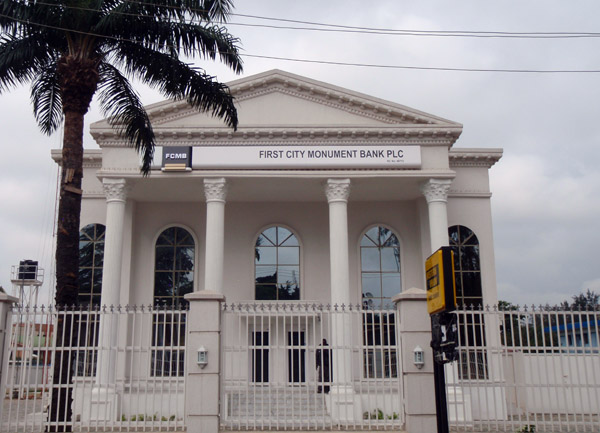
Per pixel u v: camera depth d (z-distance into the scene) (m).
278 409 12.54
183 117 22.64
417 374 12.01
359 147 22.11
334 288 21.14
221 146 22.02
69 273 14.22
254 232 26.27
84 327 18.69
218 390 12.17
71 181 14.65
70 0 14.48
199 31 15.58
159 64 15.81
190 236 26.03
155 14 15.52
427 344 12.15
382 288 25.75
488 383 15.32
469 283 24.67
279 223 26.39
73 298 14.20
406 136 22.31
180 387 15.63
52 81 16.88
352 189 24.08
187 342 12.50
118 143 22.03
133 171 21.84
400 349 12.52
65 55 15.18
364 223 26.31
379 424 12.55
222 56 15.88
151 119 22.41
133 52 15.86
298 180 22.44
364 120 23.19
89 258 24.72
